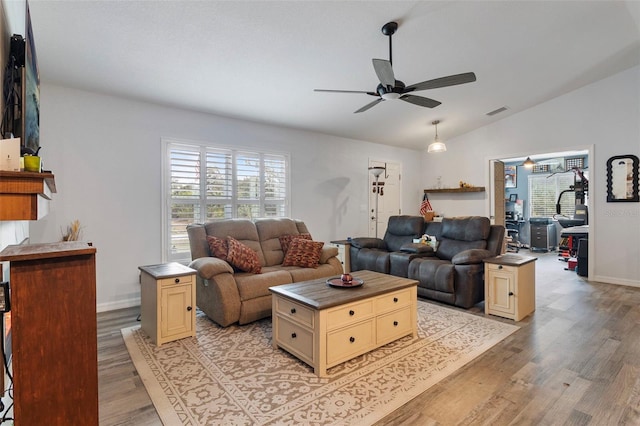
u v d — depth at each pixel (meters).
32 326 1.14
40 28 2.59
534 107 5.73
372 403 1.96
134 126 3.88
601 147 5.06
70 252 1.19
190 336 2.95
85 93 3.59
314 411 1.89
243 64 3.36
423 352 2.64
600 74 4.82
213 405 1.95
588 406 1.93
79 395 1.21
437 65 3.85
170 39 2.88
